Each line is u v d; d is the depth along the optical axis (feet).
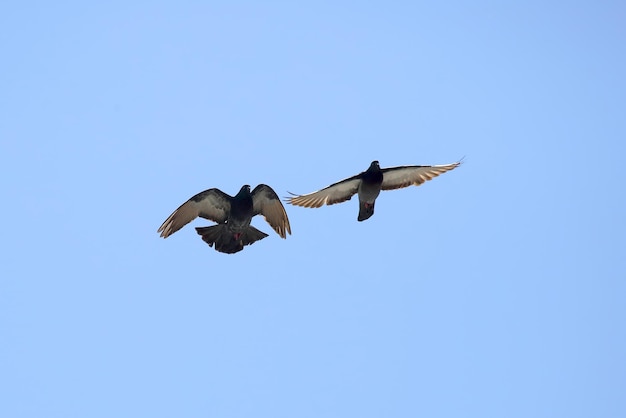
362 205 77.41
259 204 68.18
